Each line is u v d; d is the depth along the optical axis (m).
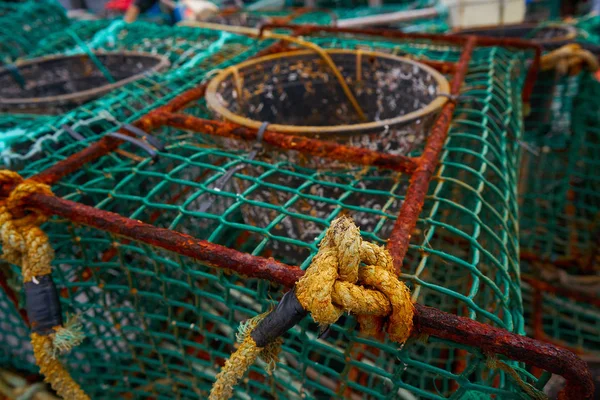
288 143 0.40
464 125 0.52
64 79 0.81
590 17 1.01
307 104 0.66
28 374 0.58
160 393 0.52
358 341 0.27
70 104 0.58
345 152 0.39
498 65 0.63
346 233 0.23
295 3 1.69
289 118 0.66
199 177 0.57
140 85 0.64
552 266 0.79
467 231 0.66
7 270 0.41
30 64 0.77
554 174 0.85
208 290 0.61
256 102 0.61
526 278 0.78
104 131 0.55
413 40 0.75
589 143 0.79
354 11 1.33
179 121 0.46
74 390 0.35
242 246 0.61
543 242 0.87
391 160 0.38
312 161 0.41
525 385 0.23
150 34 0.95
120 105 0.56
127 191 0.49
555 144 0.84
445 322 0.23
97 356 0.51
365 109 0.65
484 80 0.59
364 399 0.53
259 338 0.25
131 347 0.42
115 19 1.13
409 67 0.57
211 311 0.59
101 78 0.84
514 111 0.56
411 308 0.23
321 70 0.64
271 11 1.20
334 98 0.66
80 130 0.52
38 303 0.34
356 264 0.23
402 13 1.13
